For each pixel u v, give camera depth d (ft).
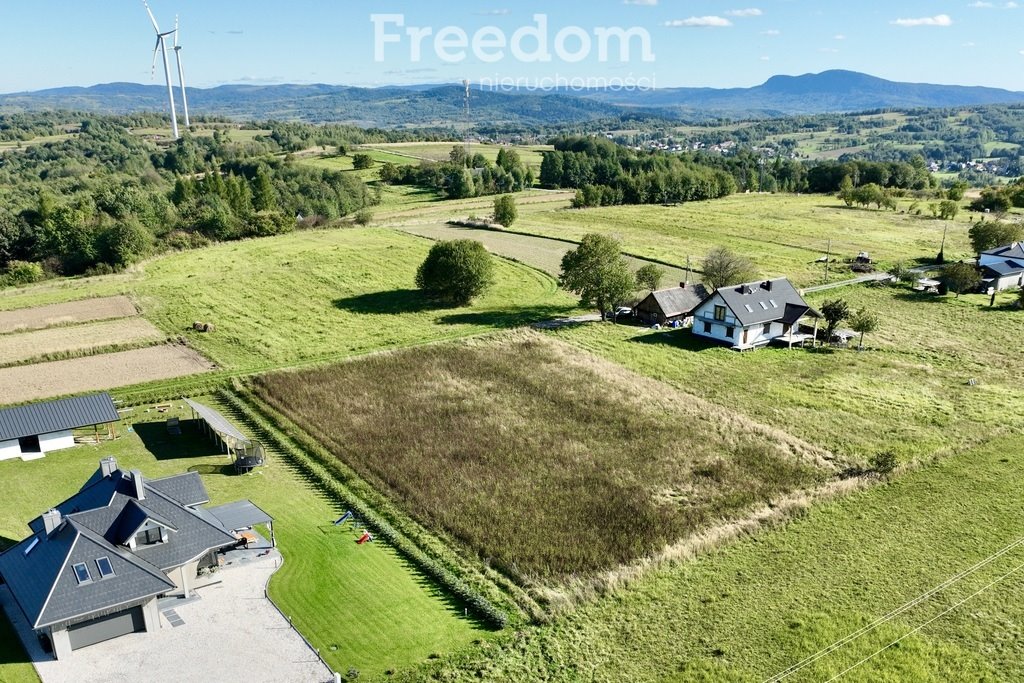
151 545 124.98
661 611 124.77
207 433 195.93
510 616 123.03
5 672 109.91
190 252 420.36
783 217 542.98
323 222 512.63
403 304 317.42
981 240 392.47
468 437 190.90
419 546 143.84
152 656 113.70
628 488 166.30
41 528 129.08
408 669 110.93
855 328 266.57
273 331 280.72
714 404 214.90
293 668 111.14
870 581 133.59
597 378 232.94
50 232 390.63
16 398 216.95
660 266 384.88
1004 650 116.57
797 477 171.94
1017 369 245.04
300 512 156.87
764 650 115.65
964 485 168.55
